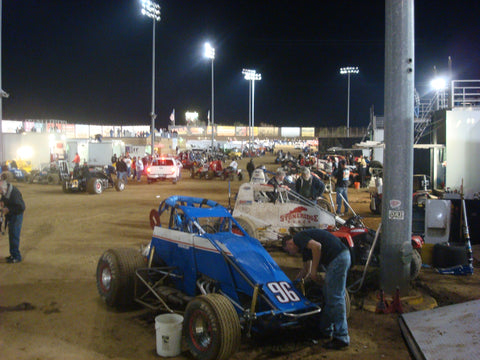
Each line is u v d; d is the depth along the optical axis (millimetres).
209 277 5371
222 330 4391
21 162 29922
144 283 5938
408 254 6379
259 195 10945
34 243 10109
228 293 5129
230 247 5281
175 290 5777
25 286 7059
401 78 6234
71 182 21375
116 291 5879
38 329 5426
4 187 8281
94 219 13539
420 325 5105
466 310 5152
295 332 5441
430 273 8117
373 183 24703
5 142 32000
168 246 6090
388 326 5707
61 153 34312
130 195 20734
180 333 4848
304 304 4836
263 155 63281
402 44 6215
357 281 6840
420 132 22906
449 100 18844
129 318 5824
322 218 9648
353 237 7465
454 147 17453
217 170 30938
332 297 5020
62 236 10930
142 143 59781
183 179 31359
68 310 6066
